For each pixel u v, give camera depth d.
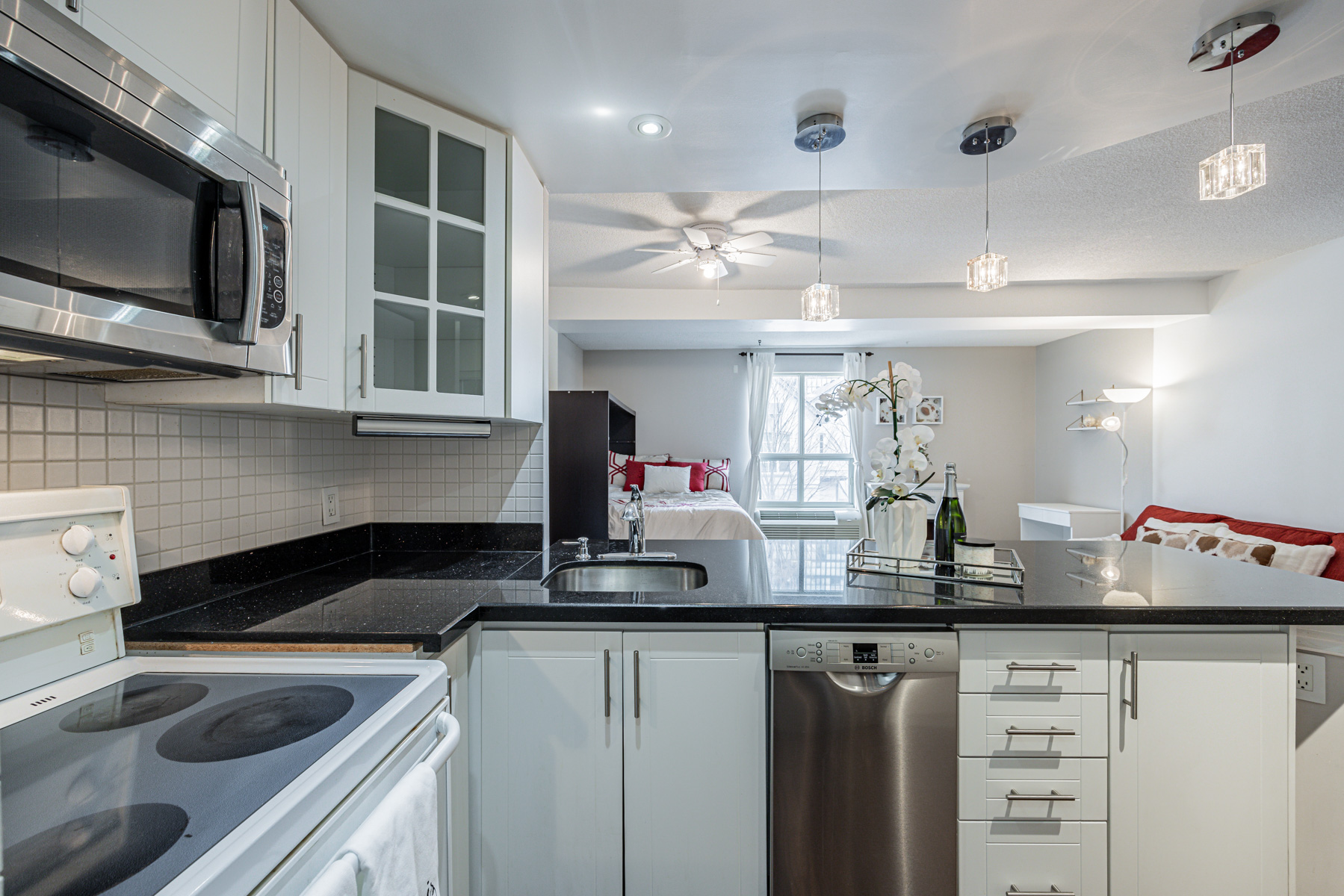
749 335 5.97
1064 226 3.29
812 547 2.14
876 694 1.32
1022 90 1.55
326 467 1.80
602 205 3.05
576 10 1.25
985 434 6.62
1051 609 1.31
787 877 1.33
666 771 1.37
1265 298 3.94
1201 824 1.31
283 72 1.15
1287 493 3.77
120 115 0.74
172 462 1.25
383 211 1.47
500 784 1.39
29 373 0.97
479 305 1.66
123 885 0.50
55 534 0.92
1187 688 1.32
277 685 0.97
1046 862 1.32
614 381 6.88
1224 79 1.50
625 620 1.36
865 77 1.49
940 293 4.70
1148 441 5.00
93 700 0.91
